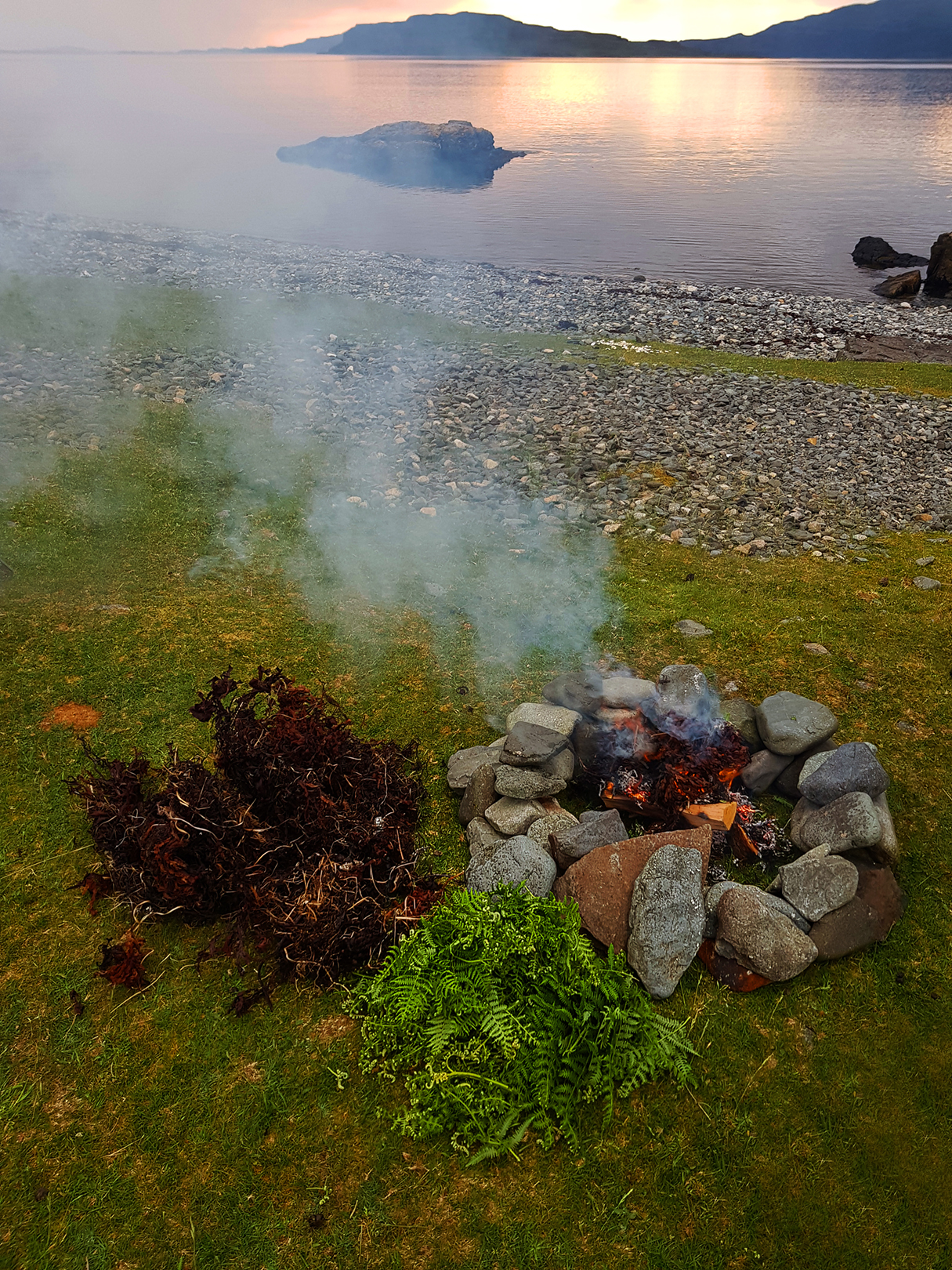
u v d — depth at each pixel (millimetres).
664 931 3807
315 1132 3314
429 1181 3170
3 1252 2973
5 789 4898
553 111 107812
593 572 7922
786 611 7145
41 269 19875
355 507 9211
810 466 10539
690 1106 3424
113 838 4348
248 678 6016
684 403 12703
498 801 4734
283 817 4422
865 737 5523
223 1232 3027
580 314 20578
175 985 3854
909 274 24797
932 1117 3406
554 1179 3182
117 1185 3150
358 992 3748
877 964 3994
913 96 146375
